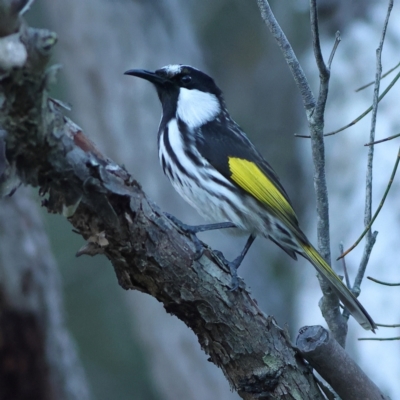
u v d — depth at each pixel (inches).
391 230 429.4
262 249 685.3
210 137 404.8
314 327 285.1
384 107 459.8
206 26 805.9
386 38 480.4
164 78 428.8
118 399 733.9
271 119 786.8
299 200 716.7
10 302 467.2
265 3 293.3
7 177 233.3
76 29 616.1
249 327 279.9
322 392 302.7
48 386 479.5
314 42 282.0
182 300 272.4
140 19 627.2
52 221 747.4
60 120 231.9
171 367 602.2
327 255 312.5
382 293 420.2
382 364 413.7
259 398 288.5
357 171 456.1
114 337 748.0
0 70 210.1
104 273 751.1
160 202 593.6
